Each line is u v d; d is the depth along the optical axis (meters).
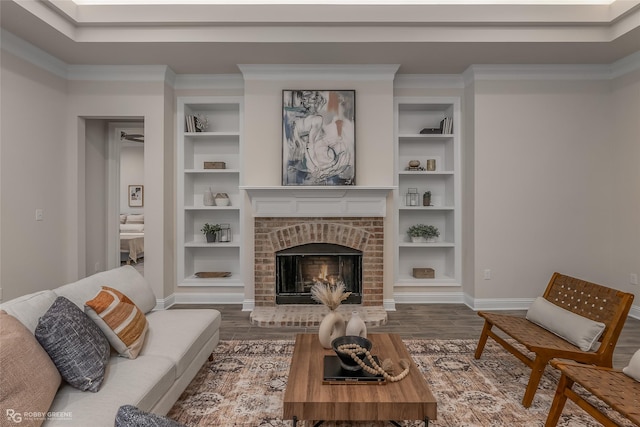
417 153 5.13
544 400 2.41
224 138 5.04
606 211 4.48
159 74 4.40
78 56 4.10
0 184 3.47
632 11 3.51
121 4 3.63
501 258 4.48
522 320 2.91
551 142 4.47
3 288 3.50
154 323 2.59
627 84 4.23
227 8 3.62
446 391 2.52
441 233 5.16
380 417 1.70
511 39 3.78
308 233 4.38
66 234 4.37
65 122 4.34
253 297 4.48
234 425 2.12
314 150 4.38
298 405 1.70
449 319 4.13
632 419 1.54
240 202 4.74
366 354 1.96
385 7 3.63
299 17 3.63
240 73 4.64
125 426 0.84
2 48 3.48
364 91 4.46
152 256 4.44
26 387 1.36
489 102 4.45
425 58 4.21
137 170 9.43
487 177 4.46
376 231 4.41
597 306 2.51
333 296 2.40
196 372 2.44
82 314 1.87
